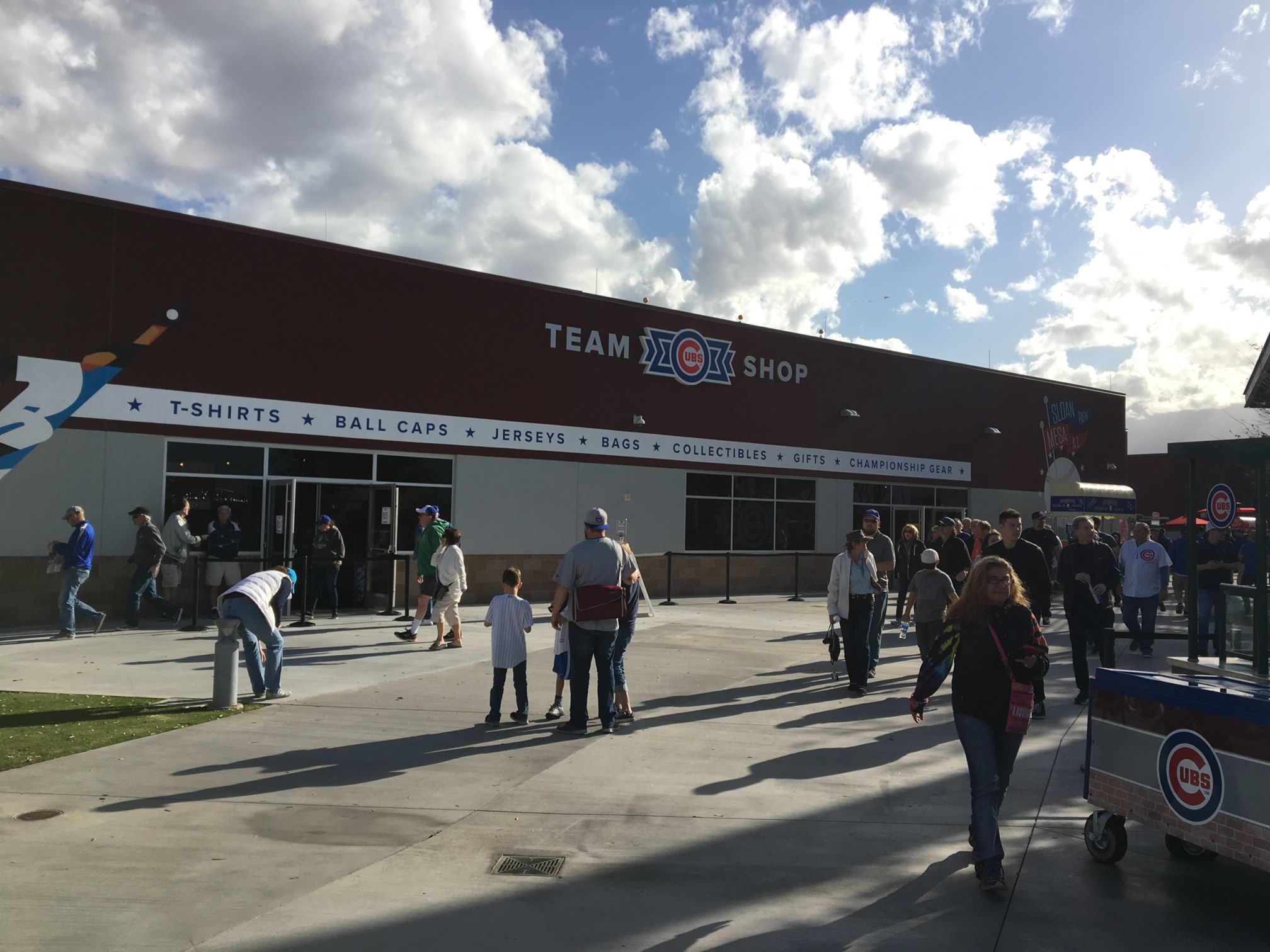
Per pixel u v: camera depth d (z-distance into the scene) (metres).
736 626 15.20
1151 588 12.97
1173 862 5.01
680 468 21.38
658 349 21.03
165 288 15.06
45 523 13.98
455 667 10.73
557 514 19.36
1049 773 6.70
